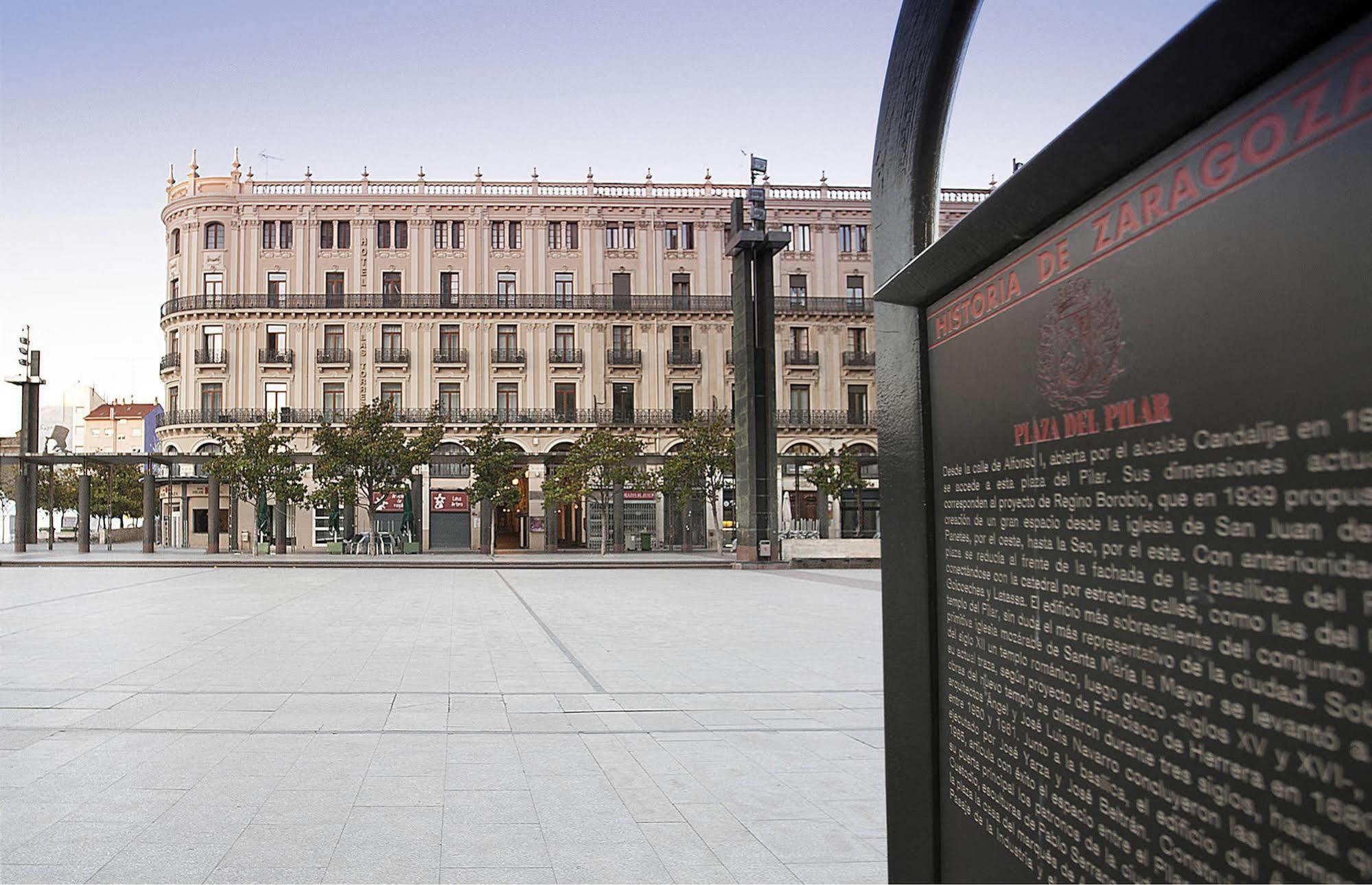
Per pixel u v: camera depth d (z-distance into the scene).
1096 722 1.37
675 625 13.68
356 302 45.28
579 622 14.11
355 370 45.22
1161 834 1.22
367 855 4.25
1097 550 1.36
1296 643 0.99
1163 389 1.20
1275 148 1.00
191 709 7.47
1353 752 0.91
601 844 4.40
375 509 38.47
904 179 2.04
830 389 47.50
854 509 46.09
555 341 46.62
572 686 8.62
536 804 5.02
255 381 44.75
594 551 43.12
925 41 1.92
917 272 1.88
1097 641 1.37
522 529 45.53
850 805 4.99
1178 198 1.17
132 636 12.14
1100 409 1.35
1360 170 0.89
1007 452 1.63
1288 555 0.99
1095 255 1.35
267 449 36.75
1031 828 1.57
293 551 42.94
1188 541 1.16
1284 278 0.99
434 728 6.86
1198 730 1.15
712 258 47.78
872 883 3.91
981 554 1.75
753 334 28.25
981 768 1.76
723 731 6.79
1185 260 1.16
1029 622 1.57
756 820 4.75
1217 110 1.09
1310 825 0.97
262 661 10.03
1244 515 1.06
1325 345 0.94
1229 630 1.09
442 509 44.56
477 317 45.88
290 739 6.50
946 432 1.90
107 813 4.86
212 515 36.94
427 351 45.66
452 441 44.47
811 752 6.14
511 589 20.84
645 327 47.06
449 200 46.12
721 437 38.47
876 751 6.17
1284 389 1.00
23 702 7.76
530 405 45.94
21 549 38.03
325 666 9.72
